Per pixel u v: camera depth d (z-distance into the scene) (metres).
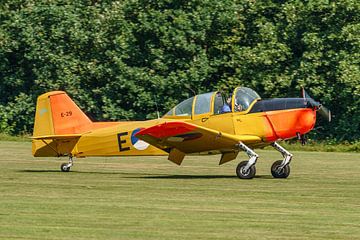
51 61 121.06
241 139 65.94
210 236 41.69
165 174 70.69
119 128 70.69
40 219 46.00
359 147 100.94
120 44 119.50
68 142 72.38
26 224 44.53
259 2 121.31
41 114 72.81
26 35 121.62
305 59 115.06
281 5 120.88
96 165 79.00
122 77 118.44
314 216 47.47
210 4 120.38
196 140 65.94
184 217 46.88
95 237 41.28
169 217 46.81
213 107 67.06
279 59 116.19
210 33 121.56
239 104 66.81
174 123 63.62
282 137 66.75
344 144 110.94
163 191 57.78
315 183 63.25
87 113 123.38
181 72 117.38
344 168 76.12
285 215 47.78
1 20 125.00
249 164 65.88
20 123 123.25
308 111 66.56
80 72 122.06
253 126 66.44
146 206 50.66
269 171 73.38
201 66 117.31
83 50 123.12
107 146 71.06
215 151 67.75
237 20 120.25
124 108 121.88
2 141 109.50
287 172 67.06
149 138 65.62
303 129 66.62
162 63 118.69
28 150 93.81
